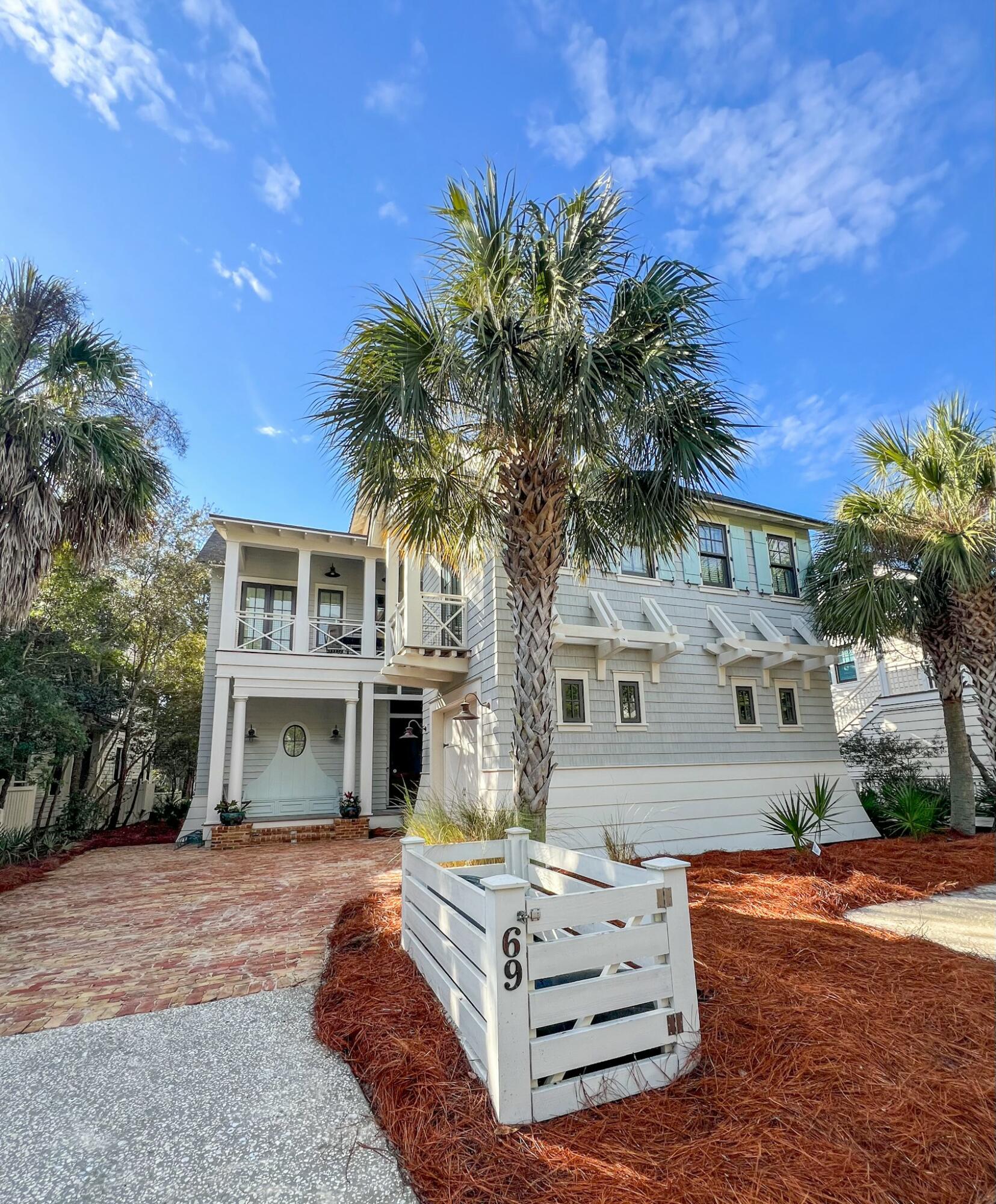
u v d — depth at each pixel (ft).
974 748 39.40
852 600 32.91
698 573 36.42
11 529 21.25
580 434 16.87
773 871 22.95
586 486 21.90
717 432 18.48
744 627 36.94
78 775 45.78
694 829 30.78
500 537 22.66
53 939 16.70
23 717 30.99
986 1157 7.05
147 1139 7.65
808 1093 8.13
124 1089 8.77
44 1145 7.53
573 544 24.25
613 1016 9.62
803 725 36.63
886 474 32.09
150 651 48.75
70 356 23.89
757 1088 8.25
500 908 8.00
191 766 56.08
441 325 17.37
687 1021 8.95
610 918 8.73
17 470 21.30
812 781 35.19
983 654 29.68
